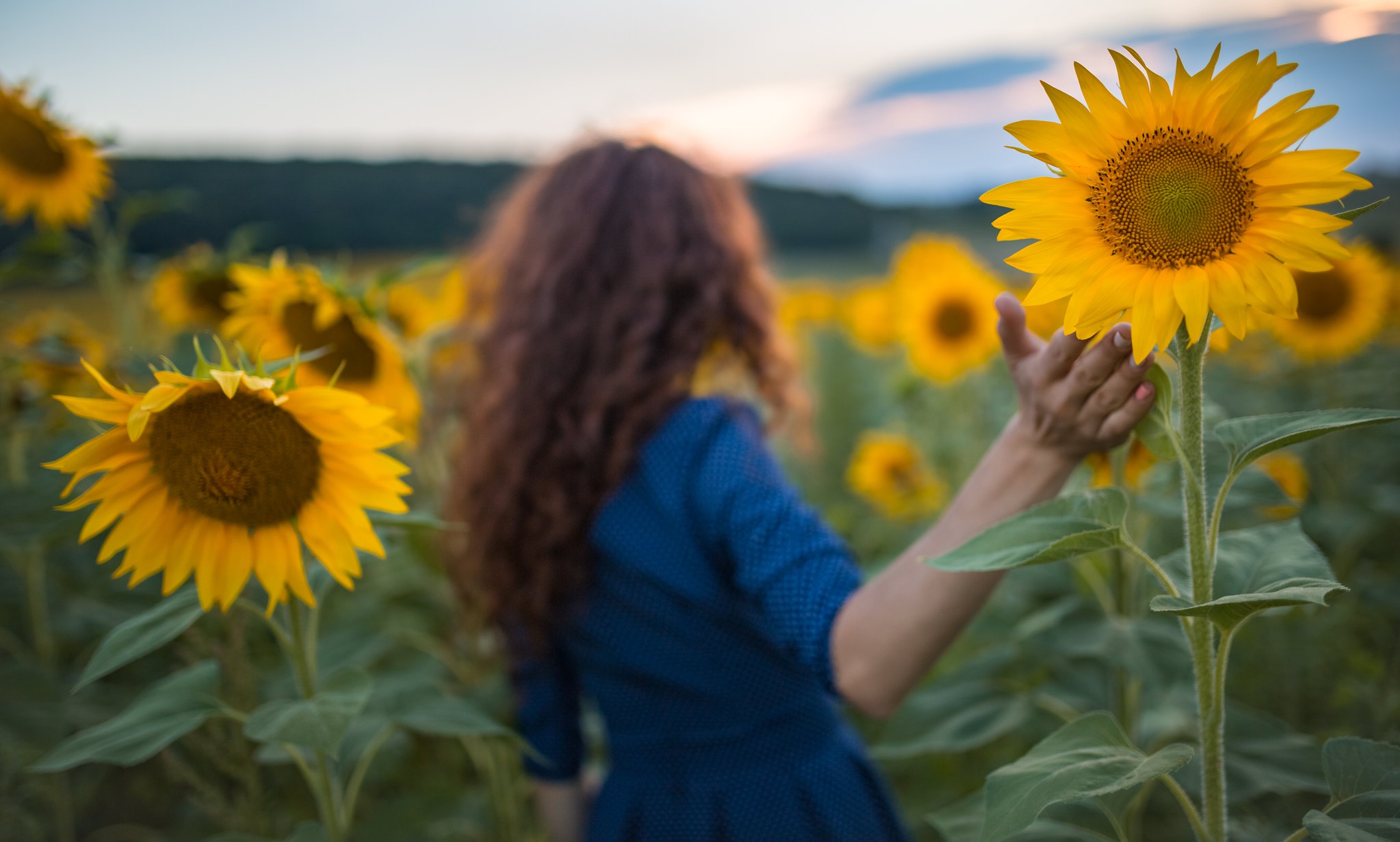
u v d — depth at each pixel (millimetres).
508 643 2061
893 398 5570
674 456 1679
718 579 1676
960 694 2162
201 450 1326
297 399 1301
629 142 2131
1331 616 2746
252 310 2350
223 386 1224
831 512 5414
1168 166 997
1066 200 1051
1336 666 2605
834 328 10430
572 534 1752
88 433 2297
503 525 1844
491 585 1931
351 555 1392
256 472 1335
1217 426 1128
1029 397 1223
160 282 3264
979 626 3062
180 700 1471
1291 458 2723
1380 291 3555
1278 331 3701
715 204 2029
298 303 2307
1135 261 1021
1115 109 1017
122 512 1363
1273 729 1768
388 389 2383
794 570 1470
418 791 2859
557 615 1868
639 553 1704
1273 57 959
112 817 2703
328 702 1360
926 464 4980
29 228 3676
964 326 4398
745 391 2053
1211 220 989
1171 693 2166
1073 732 1173
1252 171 984
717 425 1697
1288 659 2562
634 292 1795
